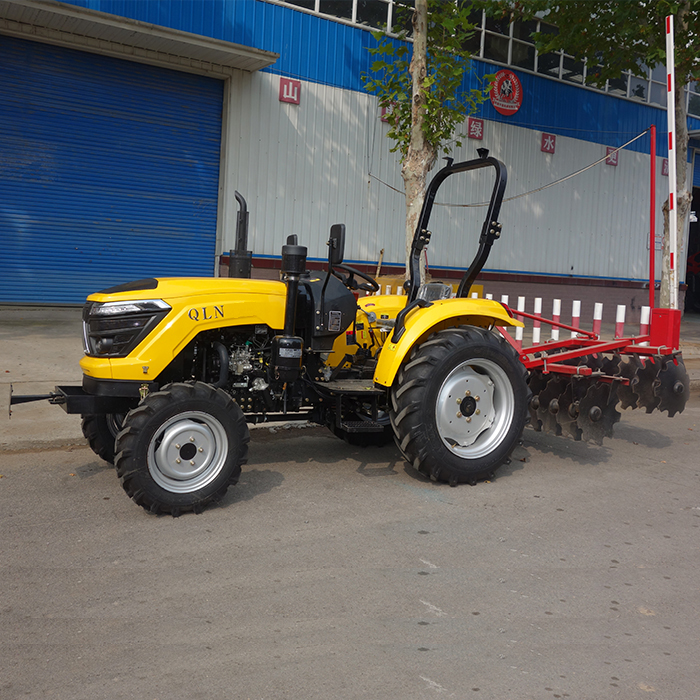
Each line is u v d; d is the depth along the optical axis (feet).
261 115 44.96
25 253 40.57
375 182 49.75
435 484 15.75
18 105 39.11
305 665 8.36
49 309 41.32
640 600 10.49
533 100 57.21
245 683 7.97
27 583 10.32
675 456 19.25
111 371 13.14
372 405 16.15
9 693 7.68
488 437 16.10
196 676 8.07
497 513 14.02
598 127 61.87
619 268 65.41
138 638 8.87
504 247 57.47
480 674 8.33
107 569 10.85
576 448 19.71
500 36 54.54
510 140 56.34
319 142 47.11
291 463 17.08
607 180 63.36
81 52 40.11
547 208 59.62
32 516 13.01
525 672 8.41
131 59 41.09
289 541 12.16
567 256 61.62
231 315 13.99
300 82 45.83
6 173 39.42
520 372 16.06
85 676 8.02
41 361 26.16
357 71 48.01
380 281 37.50
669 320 18.21
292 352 14.06
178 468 13.09
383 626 9.37
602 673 8.48
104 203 42.24
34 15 35.96
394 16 48.75
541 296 59.98
